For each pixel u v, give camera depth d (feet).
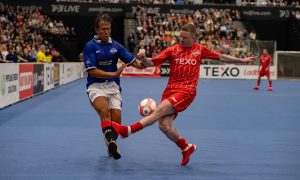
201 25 109.91
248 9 115.96
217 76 103.86
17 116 32.91
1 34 77.10
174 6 113.60
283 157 19.54
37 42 82.07
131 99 47.32
